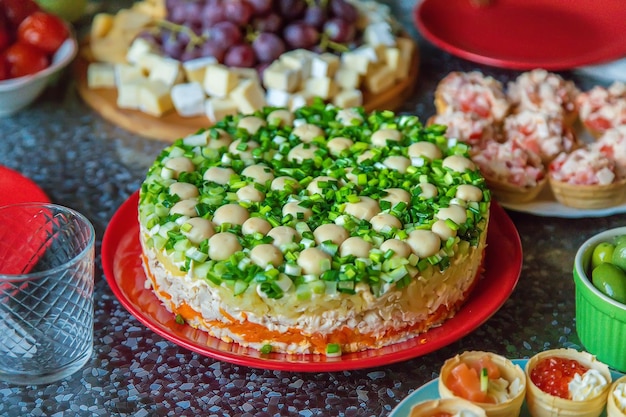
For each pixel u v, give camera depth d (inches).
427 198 27.7
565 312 28.4
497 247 29.4
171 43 38.0
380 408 25.5
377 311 25.4
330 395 25.8
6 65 37.0
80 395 25.8
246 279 24.8
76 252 27.6
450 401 22.6
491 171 31.3
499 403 22.8
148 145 36.4
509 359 25.5
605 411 23.9
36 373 26.1
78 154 35.8
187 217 26.7
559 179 31.3
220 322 25.9
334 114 32.0
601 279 25.6
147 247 27.1
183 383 26.2
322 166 29.2
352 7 39.1
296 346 25.7
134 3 47.8
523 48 39.6
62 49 38.5
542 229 31.7
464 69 41.1
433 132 30.9
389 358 25.4
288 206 27.0
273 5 38.0
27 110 38.5
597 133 34.2
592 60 37.7
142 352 27.2
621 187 31.1
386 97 37.9
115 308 28.7
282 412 25.3
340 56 38.9
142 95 36.8
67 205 32.9
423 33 40.3
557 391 23.5
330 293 24.8
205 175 28.6
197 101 36.5
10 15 37.8
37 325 25.9
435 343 25.8
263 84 37.4
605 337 25.8
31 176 34.4
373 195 27.5
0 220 27.6
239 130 30.7
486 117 34.1
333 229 26.0
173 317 27.1
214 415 25.2
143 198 28.0
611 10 41.5
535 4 42.3
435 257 25.7
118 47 39.8
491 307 27.1
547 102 34.4
